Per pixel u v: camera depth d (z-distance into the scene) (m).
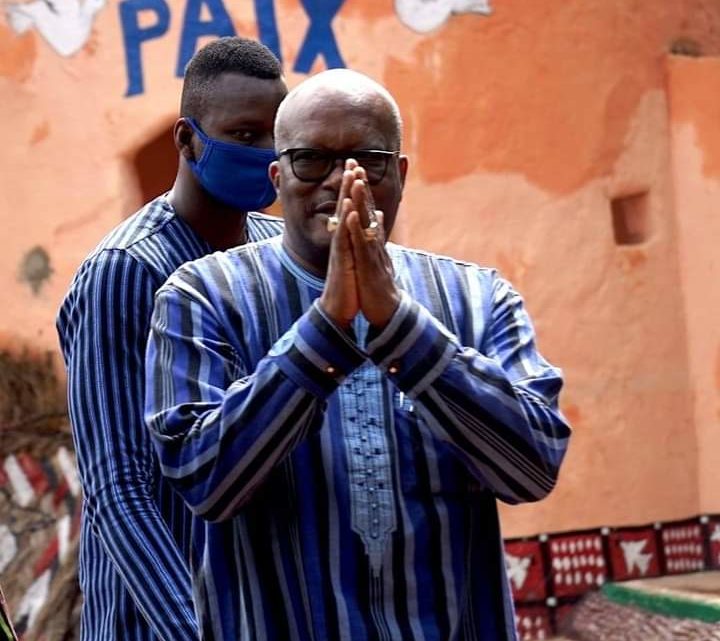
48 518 21.03
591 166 24.25
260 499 7.82
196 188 10.75
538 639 23.16
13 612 20.61
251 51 10.73
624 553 23.88
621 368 24.22
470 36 23.55
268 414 7.38
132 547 9.51
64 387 21.39
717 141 24.94
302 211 7.97
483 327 8.24
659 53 24.86
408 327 7.44
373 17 22.97
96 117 21.80
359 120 7.88
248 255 8.29
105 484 9.73
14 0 21.52
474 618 8.02
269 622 7.71
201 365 7.81
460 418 7.54
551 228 23.92
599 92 24.38
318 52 22.64
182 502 9.99
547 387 8.02
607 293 24.22
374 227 7.43
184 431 7.60
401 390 7.59
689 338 24.81
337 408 7.89
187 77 10.80
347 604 7.67
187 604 9.34
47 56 21.64
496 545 8.13
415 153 23.11
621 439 24.11
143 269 10.22
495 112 23.62
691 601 21.47
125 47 21.94
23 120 21.48
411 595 7.76
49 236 21.52
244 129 10.52
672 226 24.84
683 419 24.66
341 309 7.41
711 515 24.58
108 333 10.03
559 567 23.42
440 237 23.17
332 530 7.74
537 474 7.75
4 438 20.94
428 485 7.88
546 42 24.05
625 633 22.00
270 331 8.05
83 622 10.66
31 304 21.36
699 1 25.11
